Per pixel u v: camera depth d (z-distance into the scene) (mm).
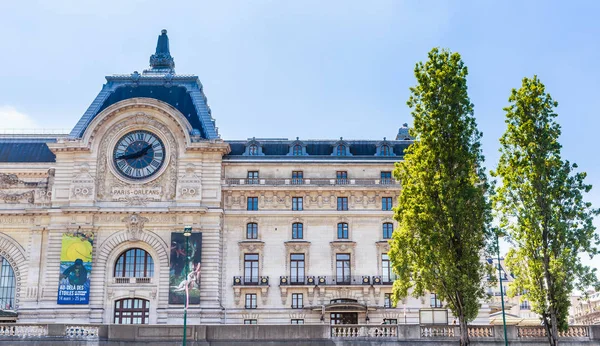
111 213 87812
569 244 60625
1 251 89062
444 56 63750
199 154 89875
